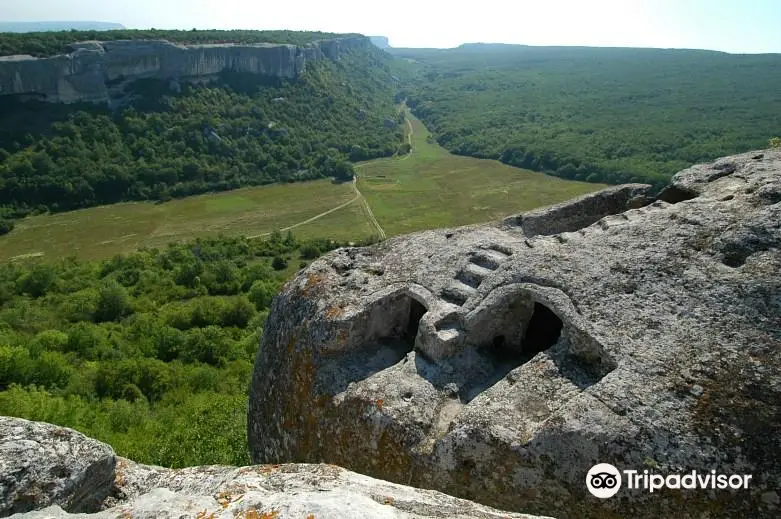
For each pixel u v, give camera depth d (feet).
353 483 10.76
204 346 79.46
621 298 16.72
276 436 20.79
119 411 50.01
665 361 14.61
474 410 15.49
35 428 11.14
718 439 12.91
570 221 26.55
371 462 16.63
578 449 13.60
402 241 24.39
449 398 16.88
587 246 19.24
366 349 20.10
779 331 14.44
